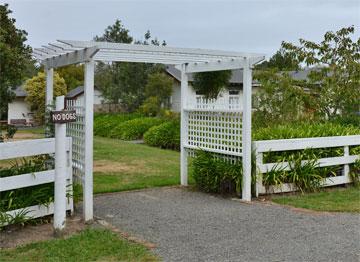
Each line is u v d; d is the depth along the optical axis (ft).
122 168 33.99
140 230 17.57
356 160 27.07
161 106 84.53
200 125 26.73
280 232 17.20
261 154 23.99
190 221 18.98
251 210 20.94
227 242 15.96
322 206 21.63
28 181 17.34
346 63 39.78
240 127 23.82
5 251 14.79
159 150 46.44
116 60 22.71
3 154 16.46
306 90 41.96
